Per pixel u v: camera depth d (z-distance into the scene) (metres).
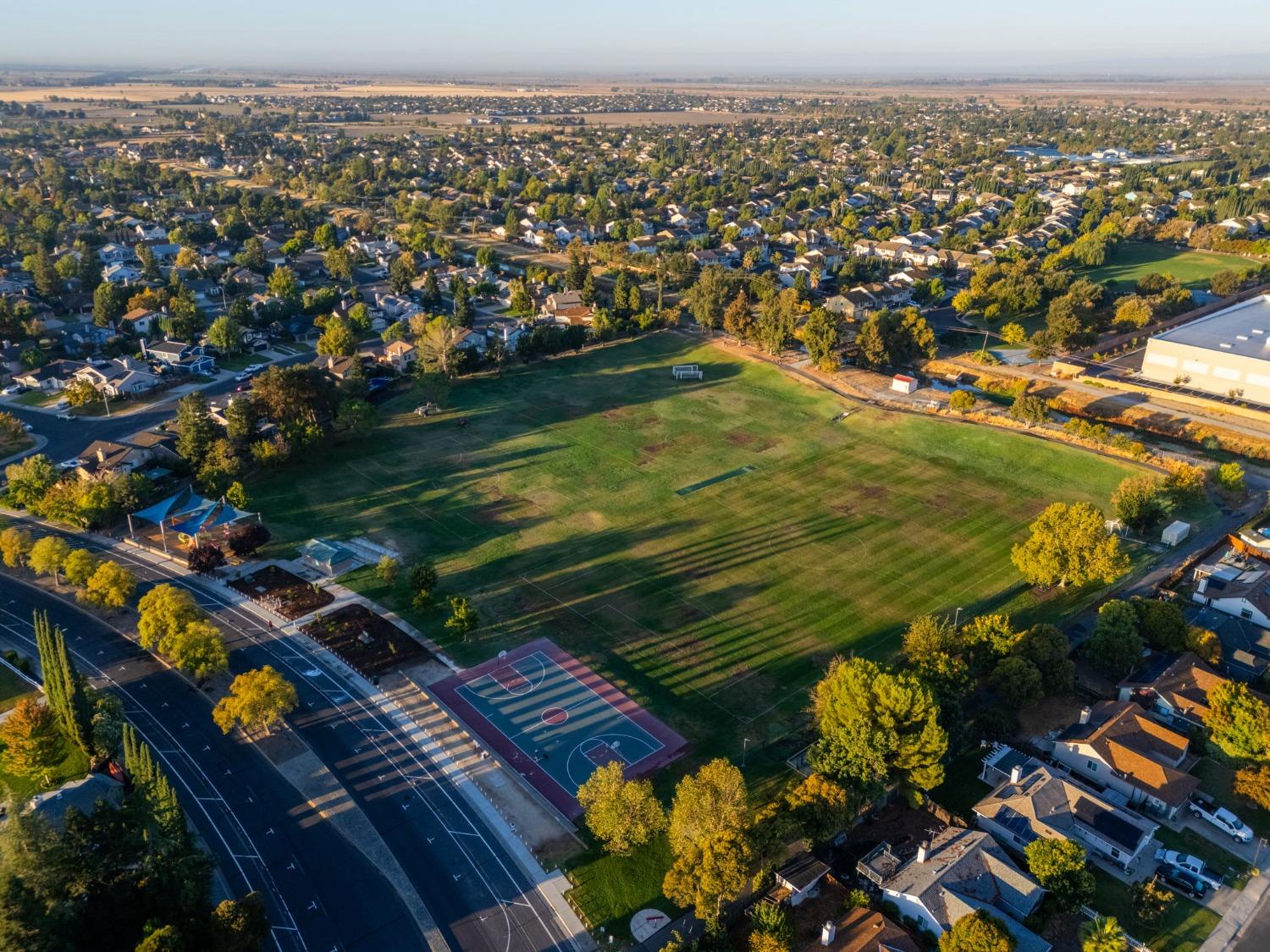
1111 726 81.19
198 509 120.88
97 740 78.69
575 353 198.62
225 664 89.81
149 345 190.50
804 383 178.25
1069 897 64.62
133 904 61.94
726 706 88.94
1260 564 109.94
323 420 150.62
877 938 62.00
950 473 140.25
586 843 73.06
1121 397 172.75
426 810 76.00
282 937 64.31
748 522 124.88
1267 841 72.69
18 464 140.12
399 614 103.00
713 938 62.12
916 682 75.62
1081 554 103.56
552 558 115.62
